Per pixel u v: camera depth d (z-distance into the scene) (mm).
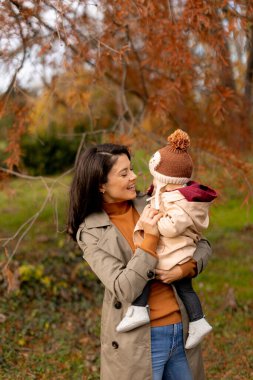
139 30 3855
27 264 5473
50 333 4402
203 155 4391
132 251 2281
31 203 8109
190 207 2158
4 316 4480
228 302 5082
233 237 7840
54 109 5609
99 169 2266
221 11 3475
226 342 4348
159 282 2281
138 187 3971
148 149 4293
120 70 5074
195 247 2307
